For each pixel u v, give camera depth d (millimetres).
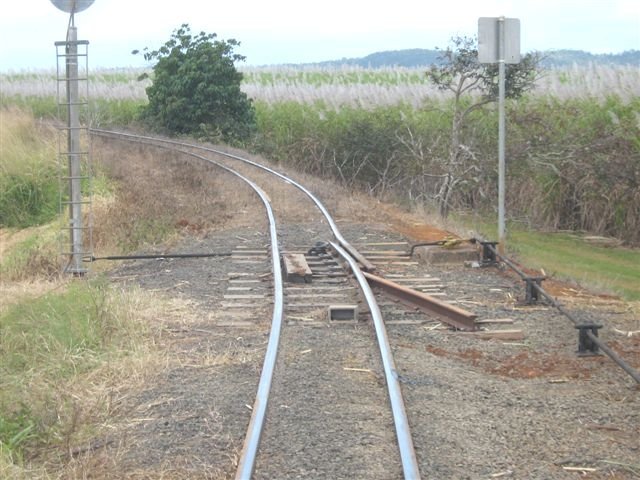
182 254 14742
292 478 5934
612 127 24172
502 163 13836
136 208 20062
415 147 26719
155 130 38594
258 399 7195
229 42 38406
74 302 10727
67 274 14266
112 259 14734
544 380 8242
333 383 7836
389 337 9445
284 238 15797
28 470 6387
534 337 9688
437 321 10242
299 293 11555
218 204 20578
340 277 12562
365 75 52250
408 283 12219
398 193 26625
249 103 38219
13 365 9258
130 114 44156
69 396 7859
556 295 11891
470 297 11453
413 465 5930
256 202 20312
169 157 30672
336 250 14070
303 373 8125
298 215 18391
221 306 11109
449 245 13930
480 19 13695
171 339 9648
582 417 7254
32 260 15758
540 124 24844
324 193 21359
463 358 8953
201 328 10070
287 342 9219
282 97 40125
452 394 7656
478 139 25281
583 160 23406
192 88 38031
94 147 30438
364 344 9125
